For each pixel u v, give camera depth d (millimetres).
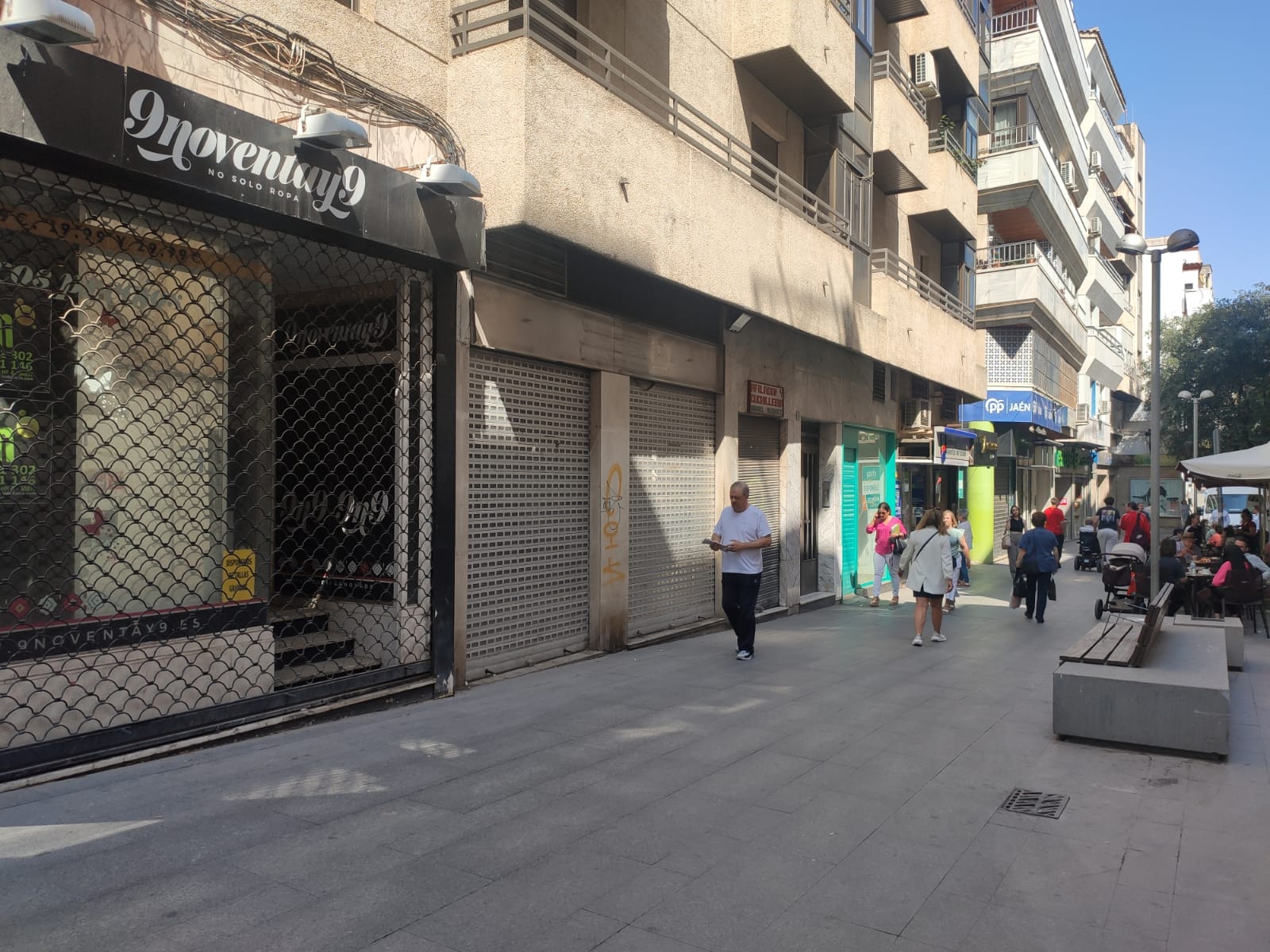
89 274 5188
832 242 12328
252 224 5711
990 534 25922
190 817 4301
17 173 4637
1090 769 5527
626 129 8062
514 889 3666
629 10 9375
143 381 5469
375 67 6590
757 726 6398
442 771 5164
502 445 8031
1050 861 4094
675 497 10812
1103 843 4312
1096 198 37281
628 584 9789
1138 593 13281
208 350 5809
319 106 5902
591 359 9023
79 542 5137
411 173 6754
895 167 15383
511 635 8188
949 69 18375
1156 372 10750
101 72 4559
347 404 7207
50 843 3951
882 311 14406
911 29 17703
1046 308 26000
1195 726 5754
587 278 9047
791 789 5027
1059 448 36406
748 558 9086
